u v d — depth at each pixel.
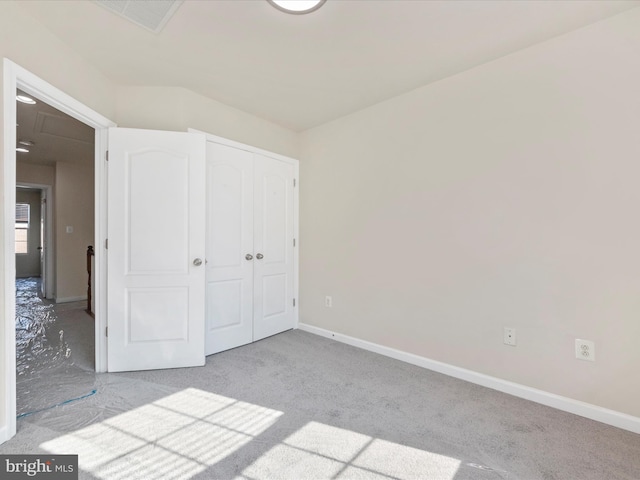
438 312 2.52
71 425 1.73
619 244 1.79
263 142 3.31
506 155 2.19
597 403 1.85
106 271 2.42
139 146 2.45
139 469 1.41
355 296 3.12
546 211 2.03
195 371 2.47
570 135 1.94
